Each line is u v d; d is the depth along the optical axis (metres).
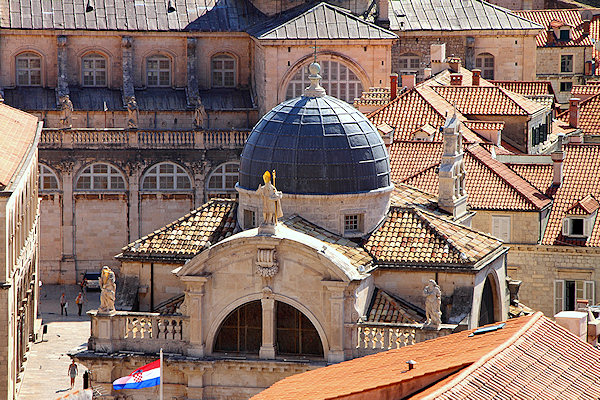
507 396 187.38
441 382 189.38
